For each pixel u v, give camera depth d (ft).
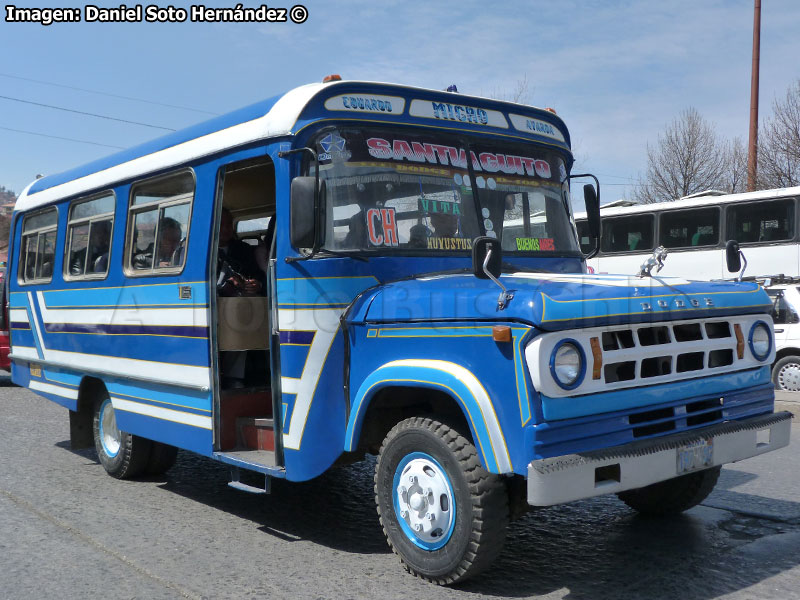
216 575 15.39
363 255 15.99
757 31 69.56
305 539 17.67
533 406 12.71
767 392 16.49
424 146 17.37
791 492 20.79
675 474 14.12
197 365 19.15
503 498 13.71
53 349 26.76
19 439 29.86
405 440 14.75
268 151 16.89
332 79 16.79
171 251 20.27
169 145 20.70
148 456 22.91
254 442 18.69
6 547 17.19
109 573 15.56
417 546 14.70
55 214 27.14
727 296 15.62
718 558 15.90
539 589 14.38
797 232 55.93
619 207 66.80
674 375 14.52
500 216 18.12
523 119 19.13
